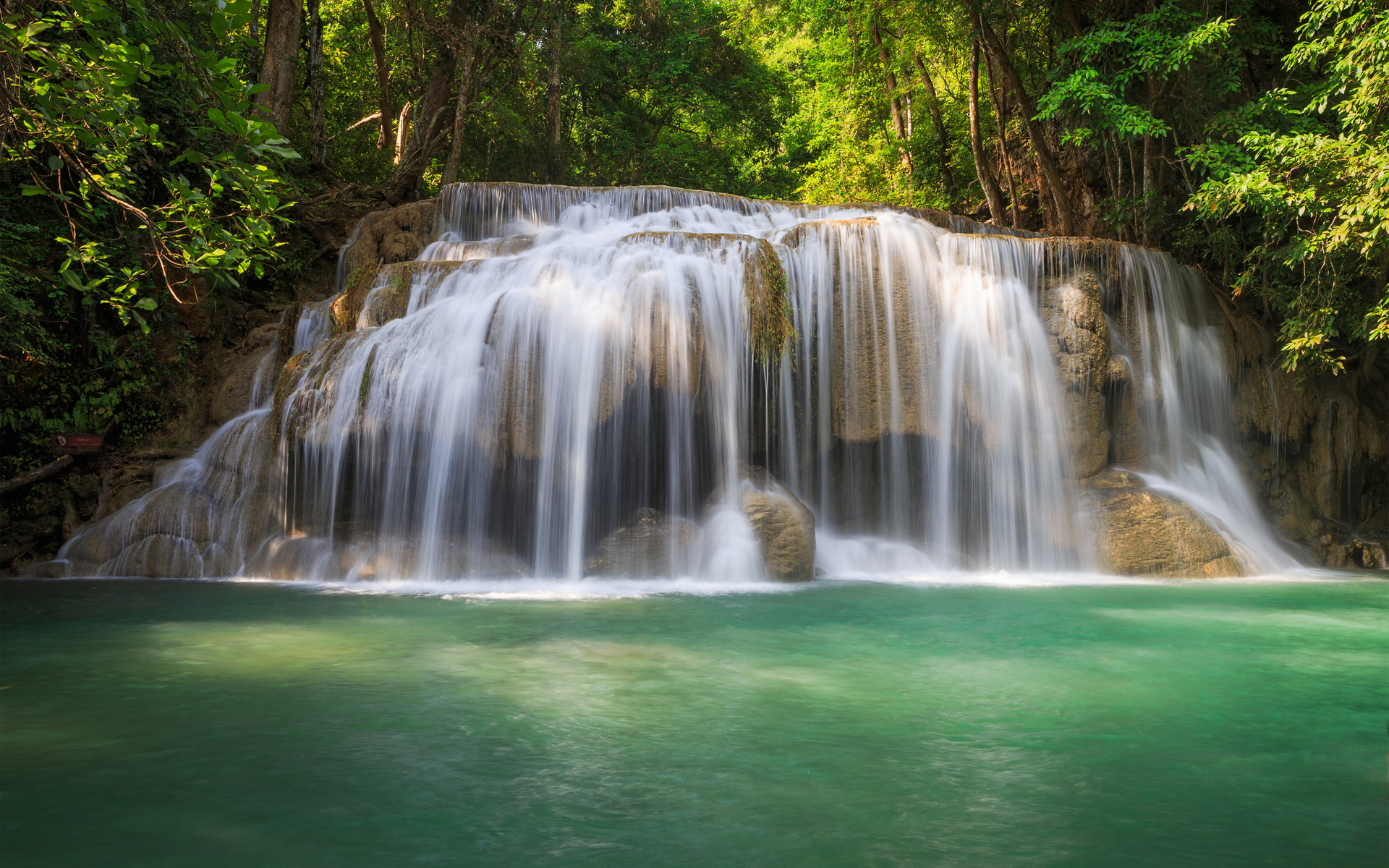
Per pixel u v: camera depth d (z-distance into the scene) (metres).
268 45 20.41
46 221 14.20
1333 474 16.70
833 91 35.00
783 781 4.29
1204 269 18.89
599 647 7.36
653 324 12.09
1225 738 5.04
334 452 11.91
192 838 3.61
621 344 12.01
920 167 31.92
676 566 11.80
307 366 12.58
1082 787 4.24
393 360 12.06
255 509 12.54
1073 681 6.34
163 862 3.38
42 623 8.38
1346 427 16.91
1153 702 5.82
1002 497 13.47
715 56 44.53
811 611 9.30
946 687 6.14
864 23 28.91
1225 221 18.67
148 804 3.97
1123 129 18.05
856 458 13.44
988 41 21.66
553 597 10.16
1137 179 22.12
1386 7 13.85
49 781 4.24
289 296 17.17
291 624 8.38
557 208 17.94
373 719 5.27
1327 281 16.25
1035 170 27.78
